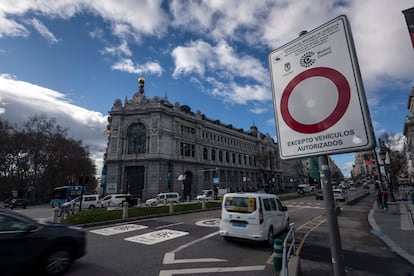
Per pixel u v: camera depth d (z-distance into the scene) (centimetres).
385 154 1889
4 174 4531
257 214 766
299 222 1320
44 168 4912
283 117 227
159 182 4122
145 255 680
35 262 484
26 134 4675
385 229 1034
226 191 4450
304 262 626
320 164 203
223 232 811
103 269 564
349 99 189
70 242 551
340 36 204
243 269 567
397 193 3481
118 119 4512
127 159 4281
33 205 4378
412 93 4425
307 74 217
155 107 4441
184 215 1683
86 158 5956
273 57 249
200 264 605
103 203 3167
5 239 450
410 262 614
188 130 5084
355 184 10125
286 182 8388
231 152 6294
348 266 600
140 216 1498
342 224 1252
